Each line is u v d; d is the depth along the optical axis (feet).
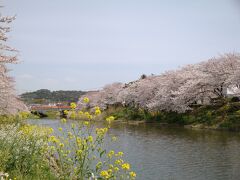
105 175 19.42
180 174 46.34
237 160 53.88
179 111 132.36
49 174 24.67
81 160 20.98
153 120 143.02
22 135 29.53
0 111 65.00
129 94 193.26
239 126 97.14
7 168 22.62
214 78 124.26
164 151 64.69
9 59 29.81
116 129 112.57
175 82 151.74
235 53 129.18
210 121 110.73
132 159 56.80
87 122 22.00
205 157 57.31
